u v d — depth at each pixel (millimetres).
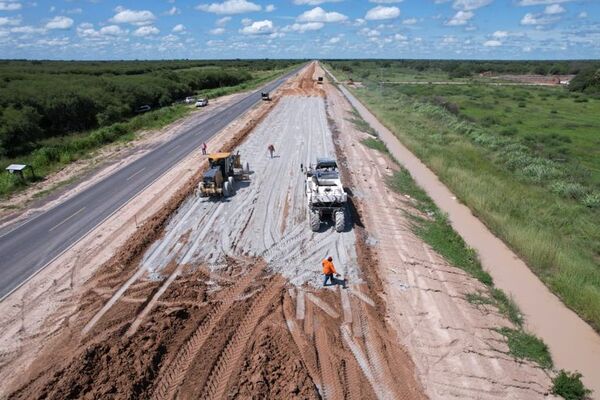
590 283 17031
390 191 26953
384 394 11508
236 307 14859
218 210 23047
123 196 25578
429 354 13141
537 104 71500
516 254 19875
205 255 18438
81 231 20875
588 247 20297
